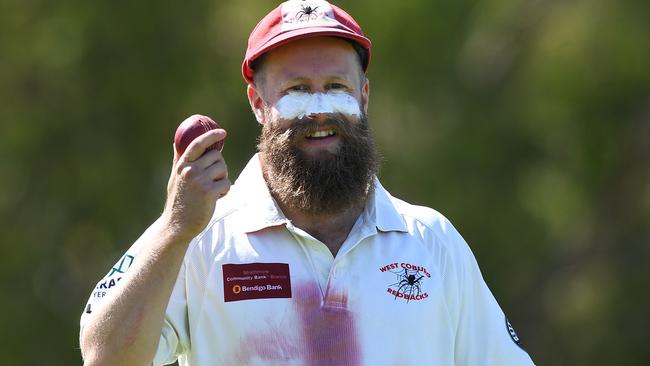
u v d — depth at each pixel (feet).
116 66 140.46
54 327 146.00
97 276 146.41
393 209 50.67
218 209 50.06
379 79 138.92
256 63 51.06
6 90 142.41
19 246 145.48
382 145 138.00
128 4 139.54
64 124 143.23
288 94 49.73
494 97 142.10
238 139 139.85
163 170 144.36
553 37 137.90
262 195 49.78
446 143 140.15
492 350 51.42
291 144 49.57
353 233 49.62
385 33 138.72
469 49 140.26
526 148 142.00
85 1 139.23
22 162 144.46
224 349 48.21
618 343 142.31
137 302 45.75
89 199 144.36
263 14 136.46
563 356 143.23
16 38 141.69
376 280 49.06
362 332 48.29
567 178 143.95
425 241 50.49
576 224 145.48
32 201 145.79
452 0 140.97
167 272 46.03
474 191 139.74
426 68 139.54
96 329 46.06
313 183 49.29
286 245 49.19
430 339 49.26
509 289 143.13
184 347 49.01
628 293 143.23
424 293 49.24
